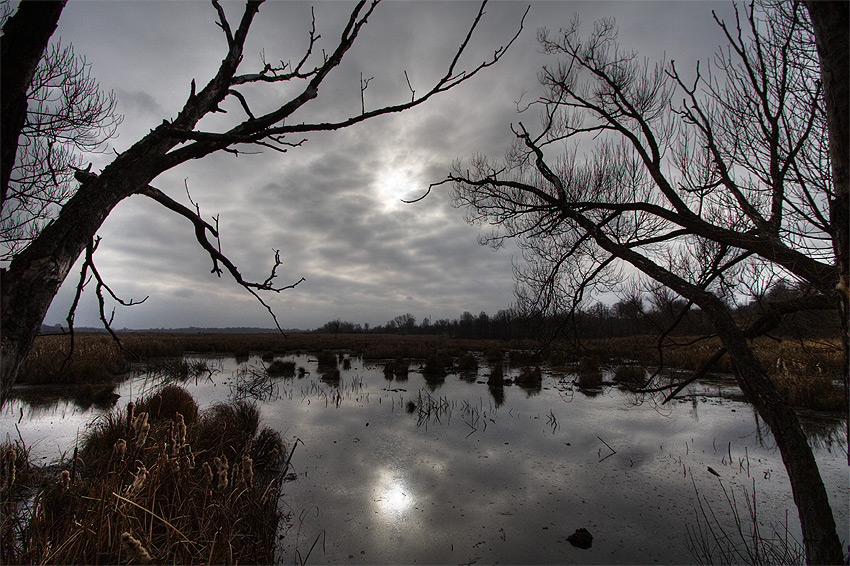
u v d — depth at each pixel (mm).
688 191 4840
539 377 14969
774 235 3281
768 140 3561
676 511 5262
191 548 2938
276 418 9656
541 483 6105
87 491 2852
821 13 1787
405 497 5633
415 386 14617
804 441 2318
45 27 1232
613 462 6949
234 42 1896
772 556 4098
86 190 1429
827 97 1829
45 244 1277
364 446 7684
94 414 9430
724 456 7238
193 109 1797
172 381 14898
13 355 1139
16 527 2742
